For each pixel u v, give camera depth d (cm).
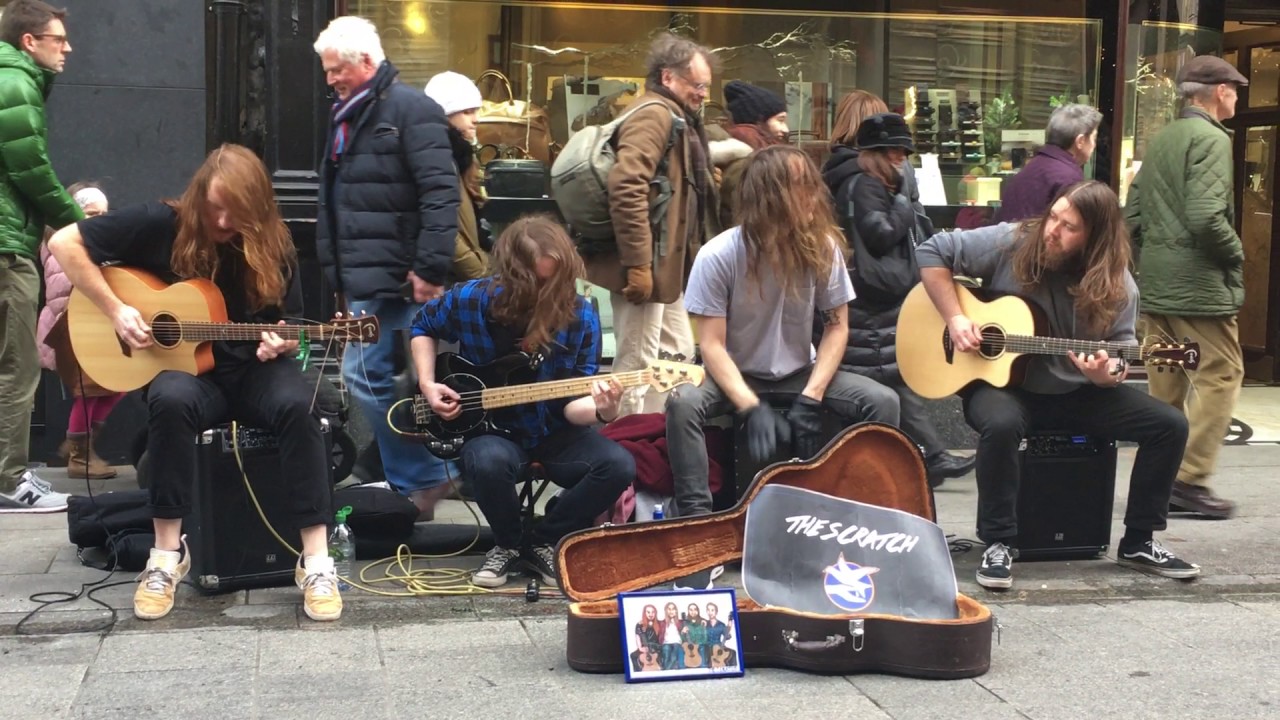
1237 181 948
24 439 528
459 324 429
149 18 597
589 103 657
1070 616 408
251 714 314
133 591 411
